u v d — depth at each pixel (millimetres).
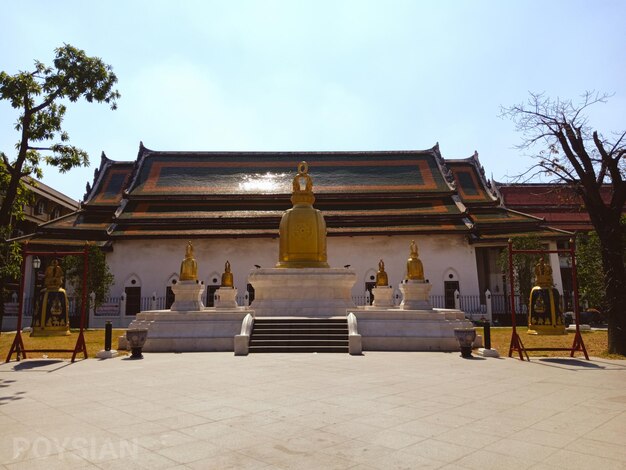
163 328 17797
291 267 23250
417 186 48000
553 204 53844
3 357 16828
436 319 17938
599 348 18703
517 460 5738
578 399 9070
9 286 38094
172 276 41000
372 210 44969
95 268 34000
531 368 13234
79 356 16781
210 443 6391
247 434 6777
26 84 17344
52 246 38969
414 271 21875
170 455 5938
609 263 17281
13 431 6980
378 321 17891
